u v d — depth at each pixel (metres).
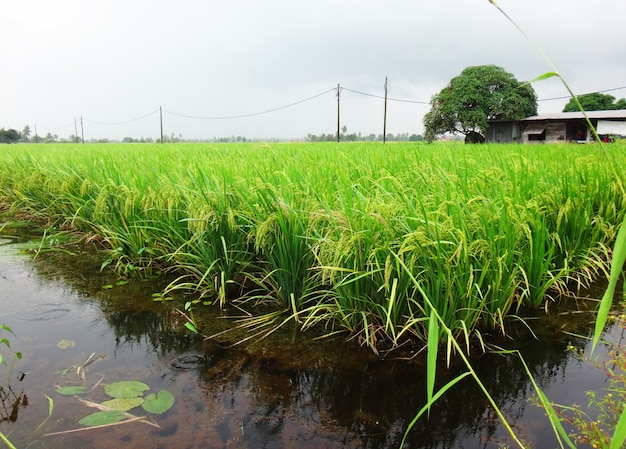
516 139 37.94
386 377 2.73
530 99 37.22
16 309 3.79
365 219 3.12
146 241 4.77
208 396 2.53
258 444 2.13
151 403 2.42
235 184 4.25
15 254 5.54
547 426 2.24
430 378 1.54
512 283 3.46
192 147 15.15
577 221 4.04
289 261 3.68
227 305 3.90
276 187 4.22
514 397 2.50
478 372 2.75
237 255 3.99
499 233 3.19
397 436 2.20
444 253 2.95
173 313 3.72
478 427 2.26
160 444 2.11
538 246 3.51
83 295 4.14
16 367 2.82
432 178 4.36
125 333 3.35
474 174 4.42
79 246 5.92
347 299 3.32
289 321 3.56
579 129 33.69
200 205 4.11
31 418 2.29
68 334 3.32
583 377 2.66
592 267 4.23
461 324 3.02
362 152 9.00
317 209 3.63
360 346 3.13
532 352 2.97
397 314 3.14
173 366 2.86
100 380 2.67
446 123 38.19
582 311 3.58
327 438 2.19
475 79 36.81
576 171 4.87
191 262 4.36
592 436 1.85
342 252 3.03
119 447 2.08
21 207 8.12
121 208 5.12
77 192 6.33
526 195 4.13
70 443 2.11
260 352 3.06
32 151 13.83
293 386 2.64
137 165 6.45
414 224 3.13
